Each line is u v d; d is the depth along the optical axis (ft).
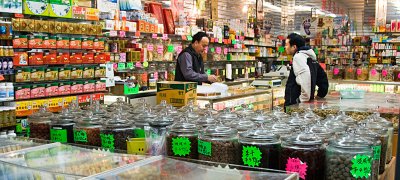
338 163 5.26
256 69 30.73
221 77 25.36
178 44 22.33
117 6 18.47
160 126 6.63
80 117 7.34
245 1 35.14
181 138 6.14
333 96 15.60
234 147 5.84
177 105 11.53
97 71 15.76
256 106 18.47
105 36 16.79
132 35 18.11
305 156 5.36
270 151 5.58
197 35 17.26
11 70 12.57
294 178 4.79
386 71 25.57
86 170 5.29
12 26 12.52
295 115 7.36
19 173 5.46
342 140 5.41
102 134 6.82
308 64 14.44
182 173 5.05
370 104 12.07
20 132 12.94
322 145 5.52
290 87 14.84
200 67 17.70
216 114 7.73
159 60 20.22
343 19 36.42
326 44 35.91
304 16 43.16
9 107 12.45
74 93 14.92
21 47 12.82
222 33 25.53
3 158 5.88
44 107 8.27
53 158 5.86
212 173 5.03
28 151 6.21
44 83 13.74
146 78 18.93
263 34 32.63
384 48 31.63
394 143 8.52
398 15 38.14
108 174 5.01
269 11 39.78
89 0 16.22
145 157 5.77
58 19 14.70
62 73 14.32
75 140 7.16
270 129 6.07
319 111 10.75
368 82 25.49
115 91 16.85
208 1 29.25
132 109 8.68
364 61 35.04
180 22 22.56
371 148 5.33
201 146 5.94
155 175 5.00
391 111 10.45
